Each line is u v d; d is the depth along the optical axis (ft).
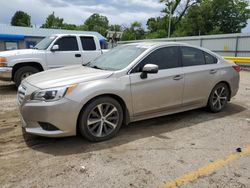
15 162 11.91
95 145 13.82
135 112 15.37
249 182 10.56
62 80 13.60
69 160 12.14
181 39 95.86
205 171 11.35
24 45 110.83
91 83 13.69
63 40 30.58
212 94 19.29
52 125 12.94
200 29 181.16
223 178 10.82
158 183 10.41
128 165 11.76
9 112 19.86
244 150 13.47
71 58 30.83
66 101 12.87
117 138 14.79
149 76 15.55
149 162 12.07
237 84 21.03
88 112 13.62
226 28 184.96
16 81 28.40
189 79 17.40
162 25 188.65
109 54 18.17
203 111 20.29
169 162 12.09
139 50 16.53
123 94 14.55
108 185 10.23
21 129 16.08
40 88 13.08
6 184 10.18
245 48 74.13
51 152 12.94
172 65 16.89
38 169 11.31
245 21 186.80
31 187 10.02
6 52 28.73
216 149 13.55
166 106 16.62
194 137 15.14
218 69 19.35
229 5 179.83
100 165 11.73
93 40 32.86
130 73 15.03
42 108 12.74
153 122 17.62
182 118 18.54
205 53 19.13
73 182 10.39
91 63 17.97
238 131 16.20
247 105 22.56
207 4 178.09
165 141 14.49
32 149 13.26
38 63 28.99
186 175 11.01
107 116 14.40
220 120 18.24
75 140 14.38
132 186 10.19
